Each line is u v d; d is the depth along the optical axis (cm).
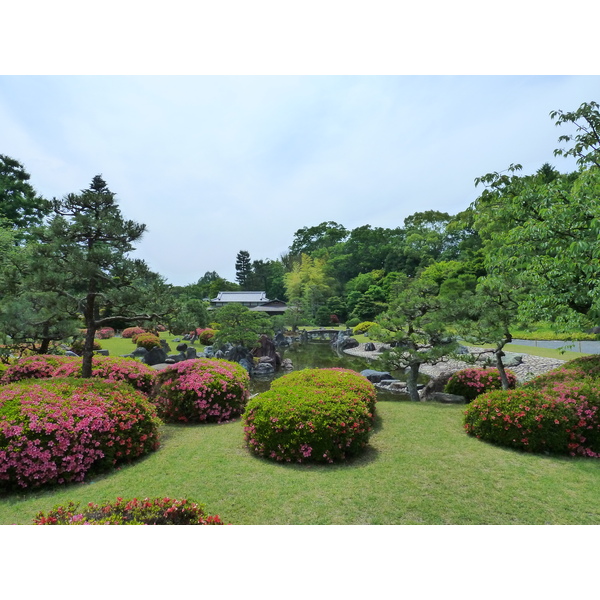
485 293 764
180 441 568
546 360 1405
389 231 5738
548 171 1986
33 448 403
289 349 2628
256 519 335
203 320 714
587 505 357
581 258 564
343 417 484
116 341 2319
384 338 901
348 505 358
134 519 263
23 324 752
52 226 596
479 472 432
